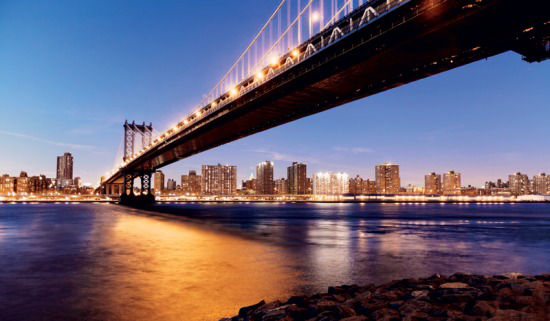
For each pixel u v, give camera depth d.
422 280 10.94
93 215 64.69
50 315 10.38
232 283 13.86
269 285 13.57
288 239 28.59
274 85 47.44
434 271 16.36
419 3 28.98
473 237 31.38
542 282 9.23
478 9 26.23
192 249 22.70
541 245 25.95
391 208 128.62
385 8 32.22
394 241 27.84
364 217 66.38
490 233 35.31
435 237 31.14
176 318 10.12
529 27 26.86
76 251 21.81
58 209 92.75
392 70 38.41
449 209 122.00
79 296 12.17
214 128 69.56
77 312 10.62
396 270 16.45
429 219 61.06
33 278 14.70
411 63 36.38
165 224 44.19
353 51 35.47
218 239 28.22
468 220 58.84
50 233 32.78
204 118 67.56
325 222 50.97
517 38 28.06
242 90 54.34
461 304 8.00
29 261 18.44
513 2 25.11
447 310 7.54
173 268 16.64
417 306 7.98
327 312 7.96
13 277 14.90
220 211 88.50
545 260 19.61
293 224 46.38
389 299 8.95
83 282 14.04
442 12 27.84
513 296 8.30
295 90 45.59
